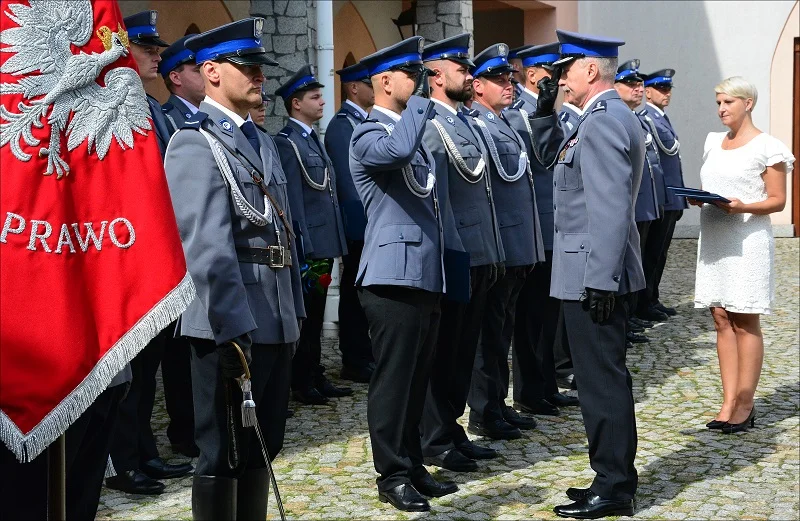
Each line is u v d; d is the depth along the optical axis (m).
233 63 3.53
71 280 2.50
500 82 5.83
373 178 4.45
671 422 5.96
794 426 5.84
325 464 5.16
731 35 15.60
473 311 5.17
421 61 4.47
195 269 3.30
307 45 8.65
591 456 4.47
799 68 15.46
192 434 5.30
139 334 2.55
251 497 3.59
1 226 2.42
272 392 3.63
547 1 14.08
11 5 2.45
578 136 4.44
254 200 3.51
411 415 4.66
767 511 4.46
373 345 4.49
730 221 5.67
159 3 9.02
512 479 4.92
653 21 15.95
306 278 6.26
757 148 5.62
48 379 2.46
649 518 4.39
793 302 10.08
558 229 4.55
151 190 2.61
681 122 15.89
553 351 6.33
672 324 9.12
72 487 2.99
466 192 5.20
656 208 8.60
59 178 2.49
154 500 4.66
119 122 2.59
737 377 5.78
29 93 2.46
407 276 4.33
